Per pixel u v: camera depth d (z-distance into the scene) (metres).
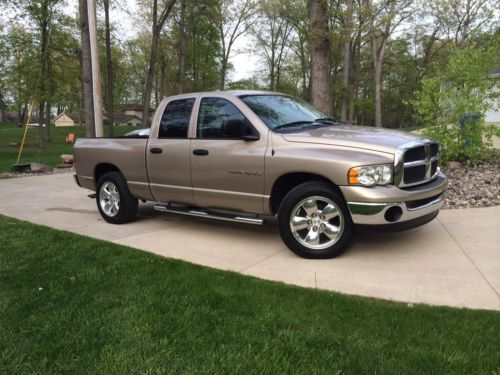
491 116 17.22
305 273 4.42
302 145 4.79
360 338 3.03
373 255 4.86
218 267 4.72
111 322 3.38
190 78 44.34
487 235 5.29
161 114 6.19
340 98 34.88
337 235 4.70
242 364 2.77
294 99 6.11
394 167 4.41
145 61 44.50
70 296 3.91
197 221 6.91
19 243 5.59
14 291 4.05
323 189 4.65
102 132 10.20
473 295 3.71
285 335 3.11
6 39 26.72
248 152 5.11
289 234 4.87
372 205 4.36
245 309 3.54
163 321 3.36
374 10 16.28
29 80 27.44
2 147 33.47
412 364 2.70
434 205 4.82
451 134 9.37
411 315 3.34
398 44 40.22
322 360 2.78
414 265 4.48
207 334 3.16
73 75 31.19
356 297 3.74
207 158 5.49
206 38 42.94
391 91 50.91
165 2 28.53
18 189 10.53
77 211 7.93
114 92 56.19
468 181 7.98
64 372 2.78
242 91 5.71
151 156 6.18
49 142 39.50
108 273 4.46
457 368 2.64
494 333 3.04
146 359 2.87
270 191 5.02
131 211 6.79
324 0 12.52
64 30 27.31
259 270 4.57
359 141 4.62
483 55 9.08
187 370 2.73
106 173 6.96
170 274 4.39
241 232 6.16
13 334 3.27
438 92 9.26
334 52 35.31
